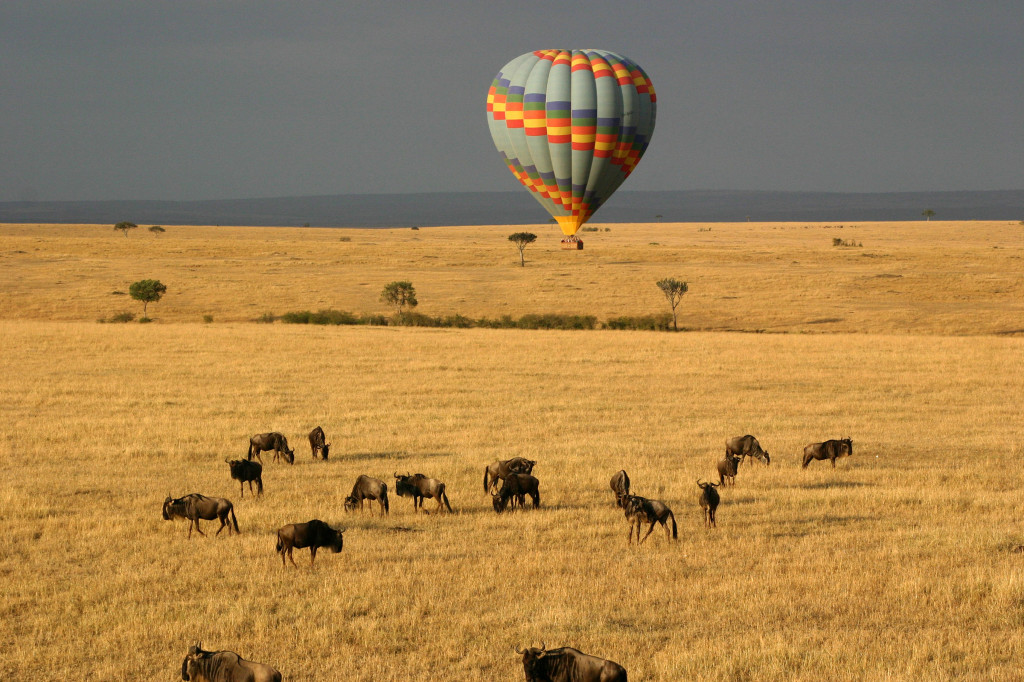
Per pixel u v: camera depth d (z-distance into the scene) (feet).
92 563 191.21
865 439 354.33
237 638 148.05
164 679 131.85
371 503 244.63
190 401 440.86
